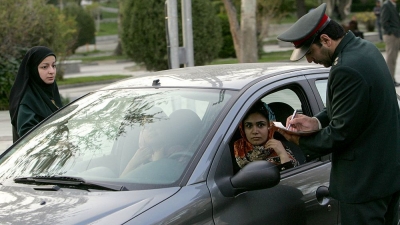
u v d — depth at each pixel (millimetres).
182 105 4012
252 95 3977
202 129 3764
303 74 4508
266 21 30297
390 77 3836
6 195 3641
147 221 3174
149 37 20266
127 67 31984
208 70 4613
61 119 4500
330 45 3803
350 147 3777
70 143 4164
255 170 3496
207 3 20031
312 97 4430
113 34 63000
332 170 3922
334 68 3744
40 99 5281
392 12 15891
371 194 3742
